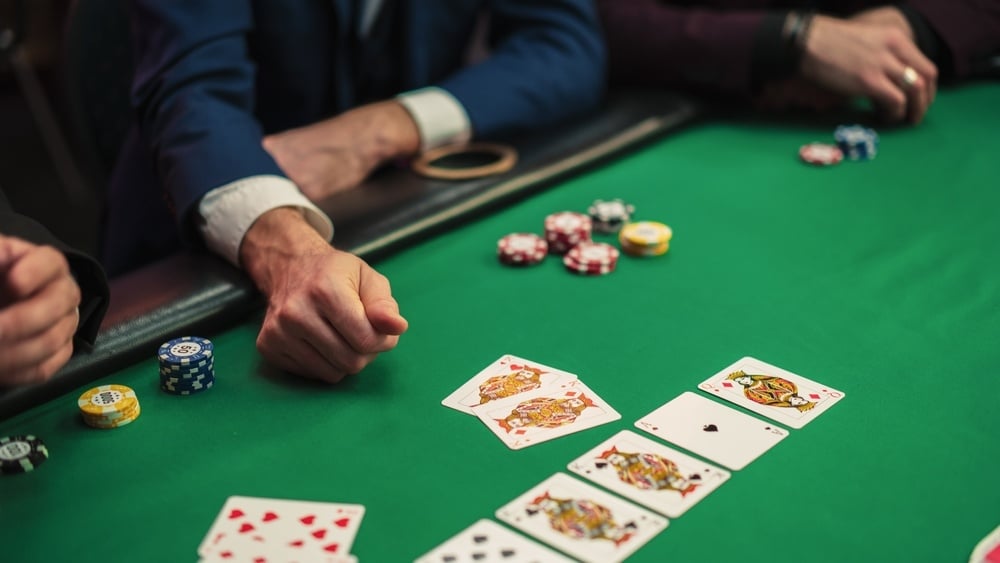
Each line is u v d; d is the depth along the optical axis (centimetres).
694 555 99
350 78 217
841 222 180
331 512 106
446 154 204
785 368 134
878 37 222
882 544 101
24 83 471
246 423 123
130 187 208
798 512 106
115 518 107
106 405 122
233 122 170
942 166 204
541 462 114
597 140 212
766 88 236
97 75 222
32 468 115
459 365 136
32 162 495
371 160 190
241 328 148
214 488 111
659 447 117
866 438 119
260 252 151
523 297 155
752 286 157
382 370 135
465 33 231
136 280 151
